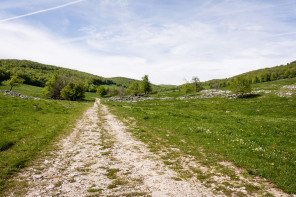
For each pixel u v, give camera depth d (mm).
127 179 8234
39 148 12000
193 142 14719
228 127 19969
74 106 46750
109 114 33406
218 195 7035
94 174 8711
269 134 17062
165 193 7020
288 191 7297
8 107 26422
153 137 16562
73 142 14359
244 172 9289
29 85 134750
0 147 11195
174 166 10008
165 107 51938
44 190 6891
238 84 63281
